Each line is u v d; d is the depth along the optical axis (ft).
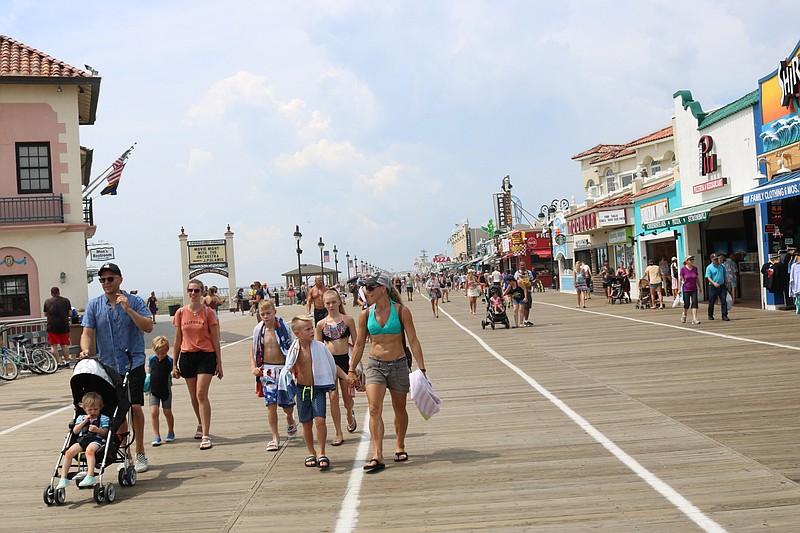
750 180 76.02
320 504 20.80
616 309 95.86
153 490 23.44
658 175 109.60
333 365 25.81
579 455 24.16
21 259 81.46
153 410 30.30
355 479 23.24
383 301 25.23
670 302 98.27
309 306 55.88
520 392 37.37
